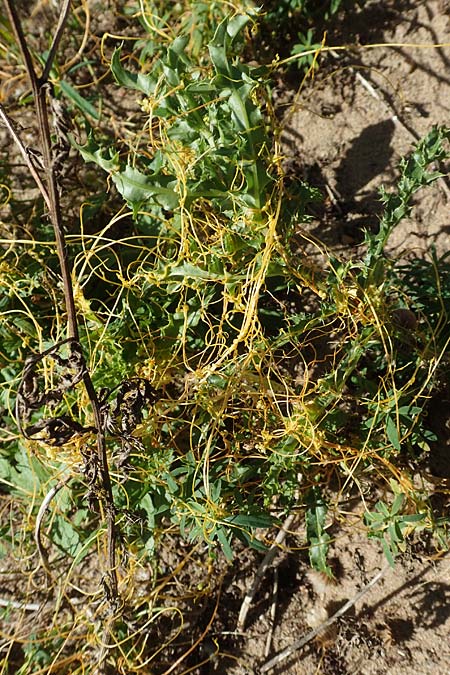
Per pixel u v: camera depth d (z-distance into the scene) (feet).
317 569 2.39
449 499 2.46
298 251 2.75
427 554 2.43
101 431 2.14
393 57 2.94
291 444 2.36
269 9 2.97
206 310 2.56
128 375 2.46
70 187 2.89
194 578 2.51
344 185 2.85
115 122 3.05
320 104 2.95
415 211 2.75
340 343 2.51
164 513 2.46
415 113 2.87
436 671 2.33
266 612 2.45
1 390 2.62
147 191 2.33
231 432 2.51
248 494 2.47
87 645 2.45
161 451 2.42
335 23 3.01
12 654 2.50
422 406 2.43
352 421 2.48
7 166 2.91
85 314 2.47
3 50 3.21
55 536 2.55
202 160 2.36
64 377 2.18
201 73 2.81
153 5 3.08
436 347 2.44
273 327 2.61
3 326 2.60
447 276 2.51
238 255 2.43
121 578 2.51
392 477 2.44
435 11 2.93
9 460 2.62
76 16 3.18
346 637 2.39
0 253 2.77
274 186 2.37
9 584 2.59
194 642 2.45
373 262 2.40
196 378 2.43
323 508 2.40
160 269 2.44
